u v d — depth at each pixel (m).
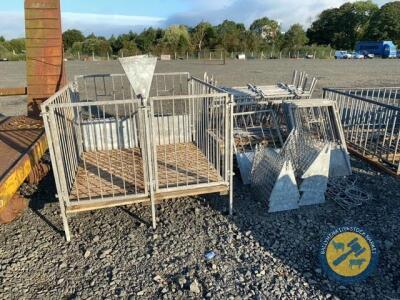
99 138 5.92
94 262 3.62
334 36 76.06
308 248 3.83
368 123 6.50
